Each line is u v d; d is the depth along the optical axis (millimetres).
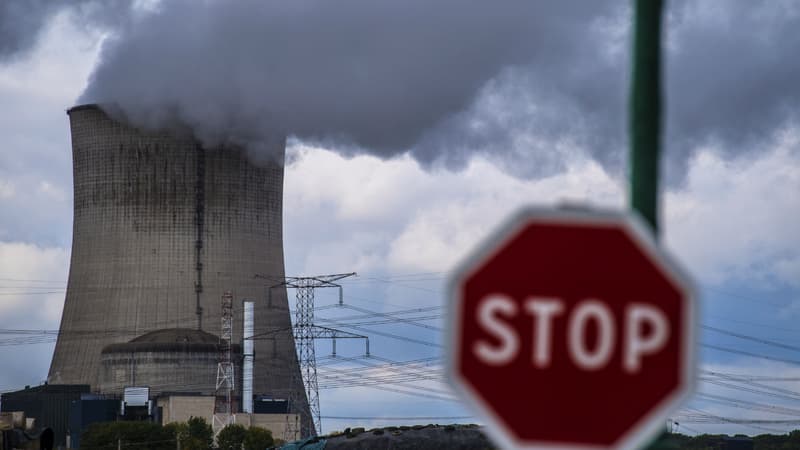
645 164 23469
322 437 186250
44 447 148875
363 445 179875
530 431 19219
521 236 19531
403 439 176500
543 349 19328
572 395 19281
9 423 158875
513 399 19266
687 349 19438
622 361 19391
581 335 19344
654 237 21312
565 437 19234
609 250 19531
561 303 19391
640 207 23344
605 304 19422
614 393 19344
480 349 19328
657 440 22156
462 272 19484
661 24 23828
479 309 19375
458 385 19234
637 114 23688
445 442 176625
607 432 19281
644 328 19422
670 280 19469
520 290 19391
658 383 19391
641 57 23781
